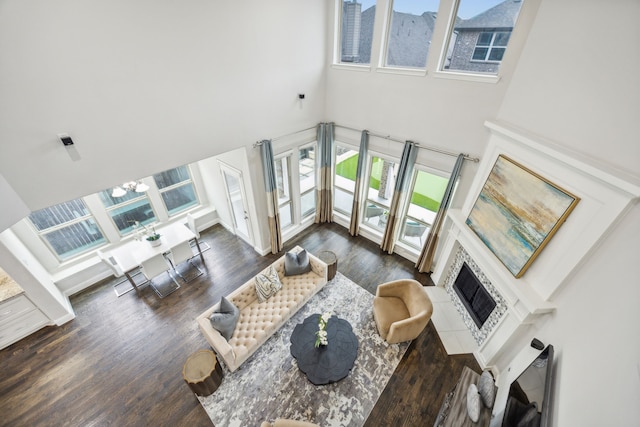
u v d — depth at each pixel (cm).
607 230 221
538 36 281
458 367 389
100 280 533
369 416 338
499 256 332
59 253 498
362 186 584
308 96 521
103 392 363
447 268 489
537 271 290
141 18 290
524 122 307
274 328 411
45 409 348
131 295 504
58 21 246
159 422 335
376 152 531
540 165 280
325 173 629
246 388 364
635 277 186
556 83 265
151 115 334
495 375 367
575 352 224
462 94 386
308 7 448
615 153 218
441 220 475
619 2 208
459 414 287
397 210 532
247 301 443
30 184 275
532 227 287
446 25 368
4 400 357
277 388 364
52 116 268
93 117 293
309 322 434
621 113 212
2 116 245
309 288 464
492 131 345
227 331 379
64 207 484
